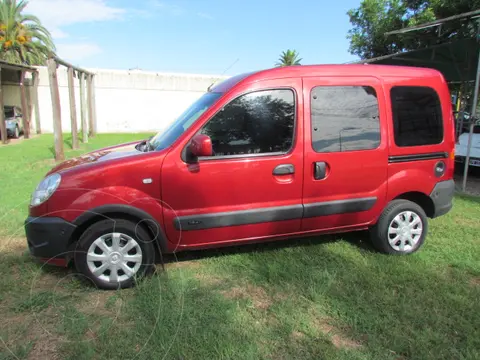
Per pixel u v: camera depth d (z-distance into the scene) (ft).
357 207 13.08
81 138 56.65
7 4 95.55
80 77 50.08
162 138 12.77
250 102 11.83
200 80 77.82
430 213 14.66
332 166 12.58
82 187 10.64
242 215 11.78
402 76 13.53
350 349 8.63
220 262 12.92
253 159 11.72
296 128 12.12
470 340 8.88
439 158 14.14
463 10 37.68
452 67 39.91
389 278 11.91
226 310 9.99
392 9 46.32
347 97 12.72
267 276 11.96
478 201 22.38
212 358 8.22
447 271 12.75
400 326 9.44
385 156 13.23
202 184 11.34
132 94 74.49
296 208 12.30
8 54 94.07
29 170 29.07
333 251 14.07
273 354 8.43
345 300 10.61
